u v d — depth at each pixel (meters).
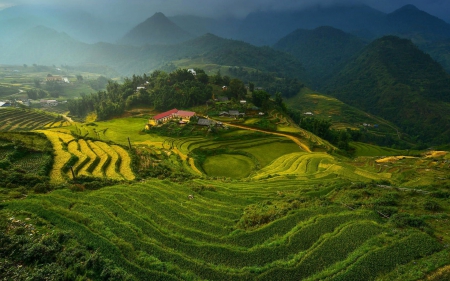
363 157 81.44
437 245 23.98
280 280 21.44
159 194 37.78
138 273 20.75
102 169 48.06
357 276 21.20
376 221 29.19
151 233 27.20
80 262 20.20
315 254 24.00
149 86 167.88
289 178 54.53
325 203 35.28
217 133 93.44
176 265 22.36
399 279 20.31
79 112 174.88
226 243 26.78
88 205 31.98
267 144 89.12
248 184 49.06
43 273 18.34
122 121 114.31
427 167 59.75
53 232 23.33
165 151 72.69
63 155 49.78
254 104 134.25
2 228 22.75
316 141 92.38
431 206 32.25
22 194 32.44
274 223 29.91
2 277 17.59
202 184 46.62
